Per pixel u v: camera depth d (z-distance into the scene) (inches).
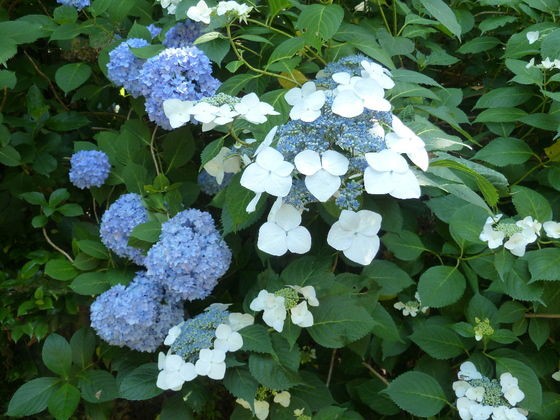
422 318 32.4
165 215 33.8
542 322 30.5
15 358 43.2
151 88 32.2
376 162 22.4
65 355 33.2
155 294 31.4
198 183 37.6
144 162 37.8
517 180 35.0
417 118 30.0
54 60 47.0
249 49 34.5
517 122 36.8
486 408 27.8
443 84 43.9
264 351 27.3
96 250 34.9
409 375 28.9
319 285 29.0
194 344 28.0
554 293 29.9
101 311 31.3
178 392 30.7
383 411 31.5
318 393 30.7
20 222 42.6
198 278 30.5
